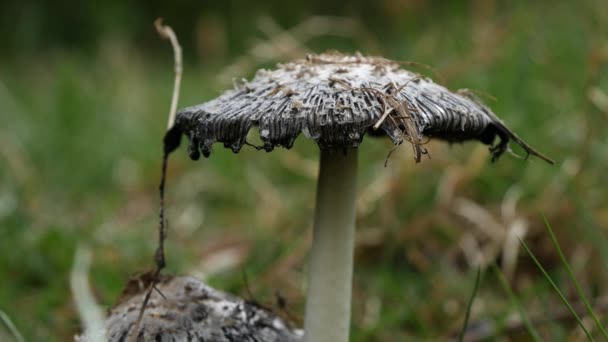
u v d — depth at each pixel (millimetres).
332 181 324
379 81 308
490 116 316
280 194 484
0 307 378
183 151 617
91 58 952
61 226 440
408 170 430
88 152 624
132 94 765
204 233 483
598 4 489
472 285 402
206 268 421
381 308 395
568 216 411
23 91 846
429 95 308
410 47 509
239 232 474
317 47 752
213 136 303
